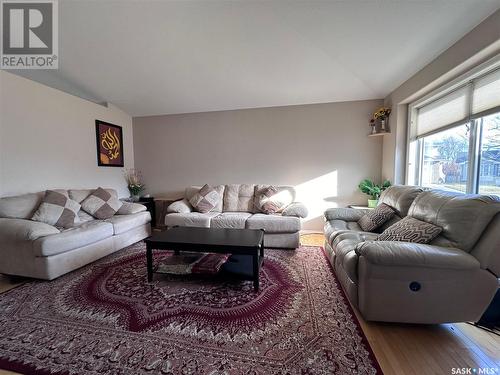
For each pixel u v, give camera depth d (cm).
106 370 127
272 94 372
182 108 427
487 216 146
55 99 321
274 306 186
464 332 156
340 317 172
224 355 137
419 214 200
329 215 298
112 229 297
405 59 256
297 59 285
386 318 156
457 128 243
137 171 465
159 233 250
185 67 313
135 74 331
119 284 224
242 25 240
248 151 424
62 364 131
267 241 321
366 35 232
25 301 196
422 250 148
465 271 144
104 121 398
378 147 380
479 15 178
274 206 351
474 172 217
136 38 266
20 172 282
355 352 138
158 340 150
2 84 264
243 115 422
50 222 268
